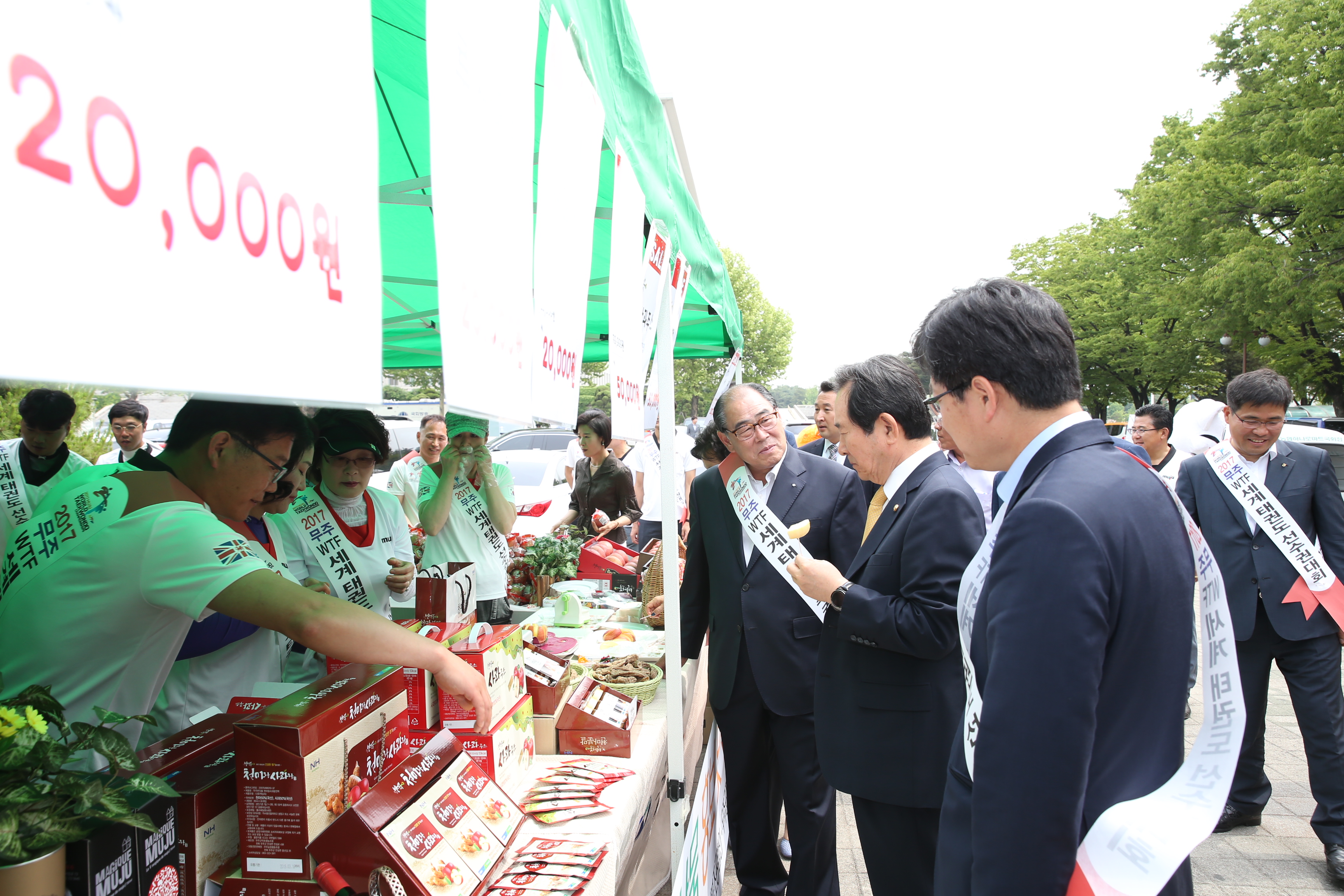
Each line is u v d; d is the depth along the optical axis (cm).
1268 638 297
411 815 114
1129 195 2545
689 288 331
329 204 53
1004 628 95
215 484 137
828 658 198
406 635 124
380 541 241
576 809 149
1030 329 108
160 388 37
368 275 58
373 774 122
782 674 233
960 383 113
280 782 104
